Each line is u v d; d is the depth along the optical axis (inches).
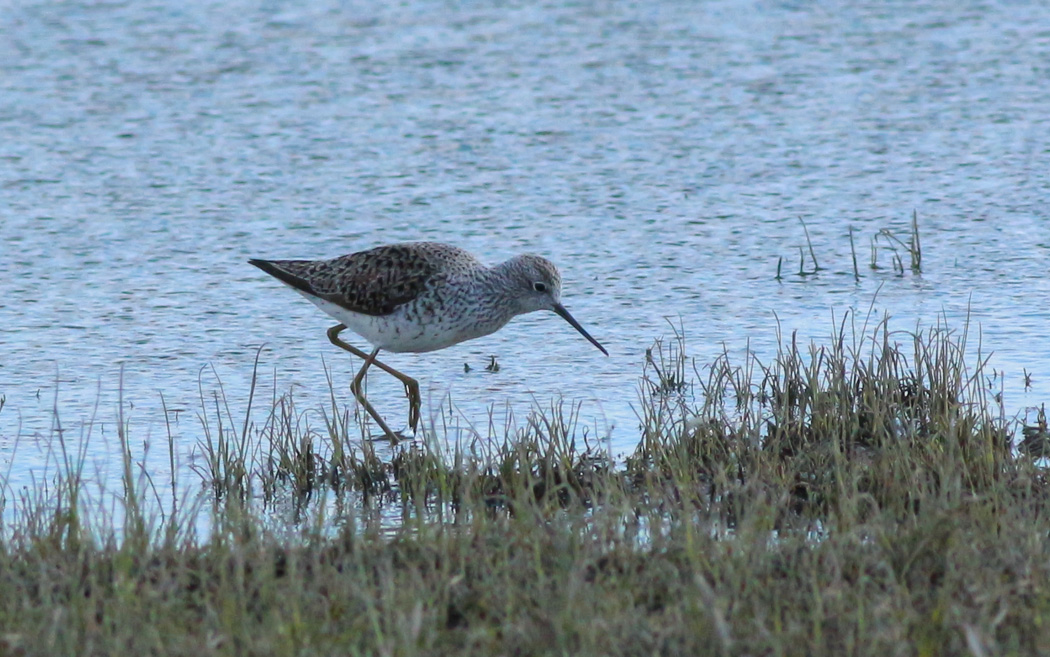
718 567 363.3
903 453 447.5
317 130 939.3
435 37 1136.2
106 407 568.1
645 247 754.8
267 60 1074.1
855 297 680.4
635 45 1120.2
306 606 350.0
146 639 328.2
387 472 508.1
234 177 859.4
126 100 989.2
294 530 447.5
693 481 458.0
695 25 1175.0
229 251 753.6
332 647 327.6
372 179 855.7
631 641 327.0
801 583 360.5
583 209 808.9
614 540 387.9
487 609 347.6
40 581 365.1
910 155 889.5
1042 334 619.2
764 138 924.0
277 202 820.6
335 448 503.8
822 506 435.2
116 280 715.4
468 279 557.3
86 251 751.7
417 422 555.5
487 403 573.0
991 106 977.5
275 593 354.6
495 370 611.5
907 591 348.2
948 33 1151.0
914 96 1003.9
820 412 505.7
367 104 987.9
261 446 530.3
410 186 844.0
